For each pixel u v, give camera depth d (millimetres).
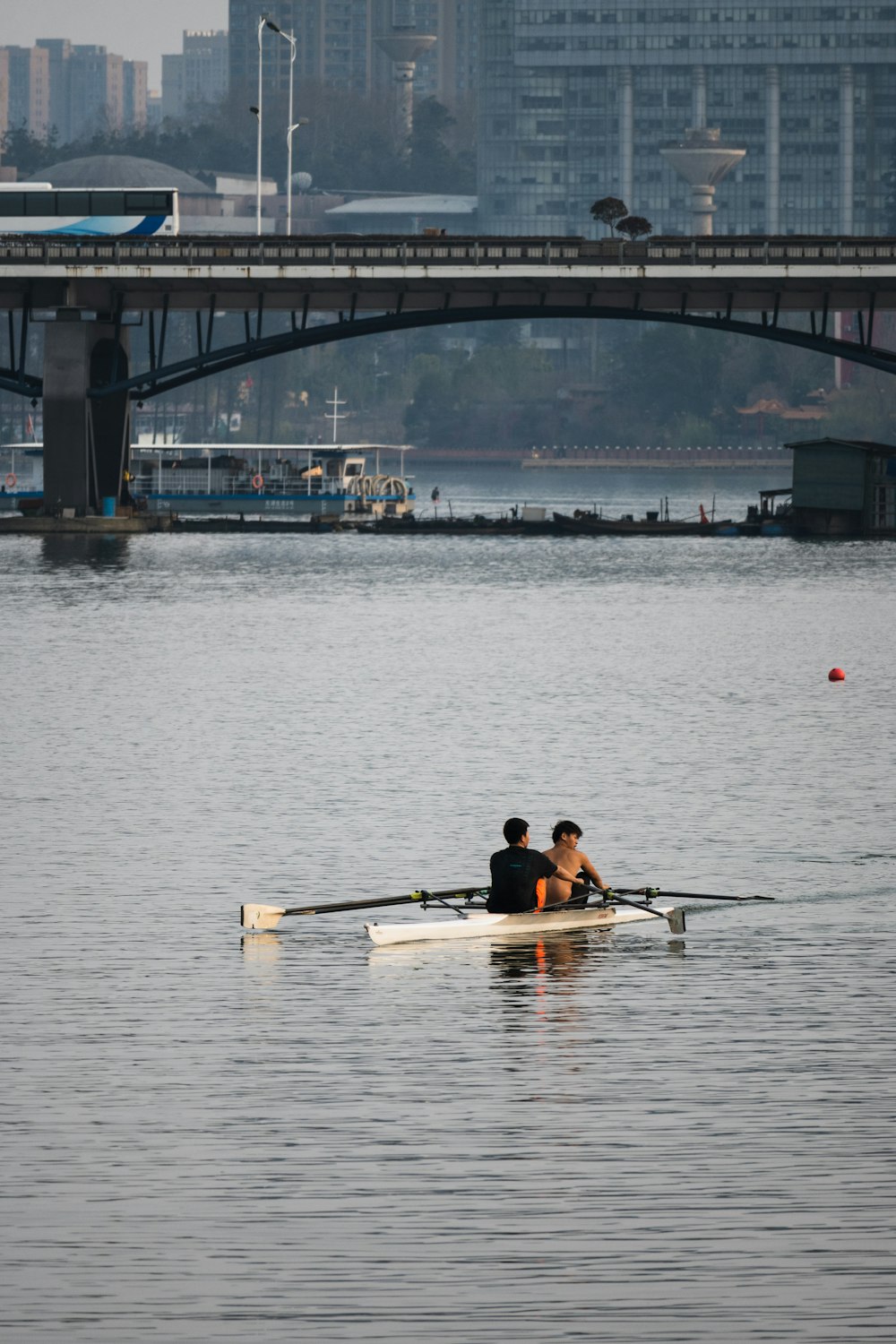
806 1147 64188
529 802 130500
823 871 109000
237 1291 53781
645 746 155875
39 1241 56969
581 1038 76750
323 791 134500
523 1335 51281
